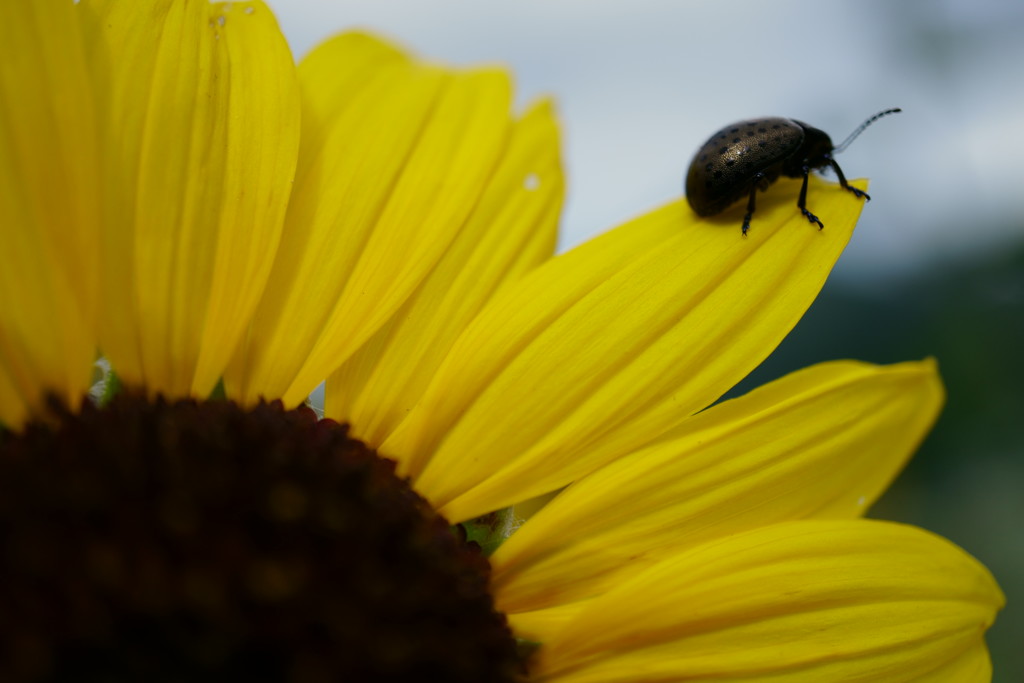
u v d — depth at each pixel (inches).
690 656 4.2
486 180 4.6
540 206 4.7
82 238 4.2
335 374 4.5
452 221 4.6
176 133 4.3
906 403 4.5
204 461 3.9
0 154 4.1
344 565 3.9
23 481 3.8
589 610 4.3
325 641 3.8
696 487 4.4
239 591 3.7
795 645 4.2
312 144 4.6
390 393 4.5
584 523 4.4
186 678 3.7
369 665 3.8
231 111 4.4
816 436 4.4
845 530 4.3
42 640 3.6
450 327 4.6
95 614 3.6
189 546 3.8
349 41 4.8
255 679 3.7
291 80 4.4
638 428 4.4
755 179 4.4
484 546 4.4
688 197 4.5
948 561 4.3
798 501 4.4
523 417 4.4
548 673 4.3
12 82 4.1
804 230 4.4
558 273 4.5
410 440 4.4
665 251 4.5
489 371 4.4
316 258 4.5
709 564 4.2
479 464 4.4
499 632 4.2
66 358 4.2
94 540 3.7
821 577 4.2
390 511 4.1
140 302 4.3
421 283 4.6
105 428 4.0
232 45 4.4
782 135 4.5
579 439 4.4
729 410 4.4
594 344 4.4
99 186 4.2
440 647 4.0
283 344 4.5
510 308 4.5
